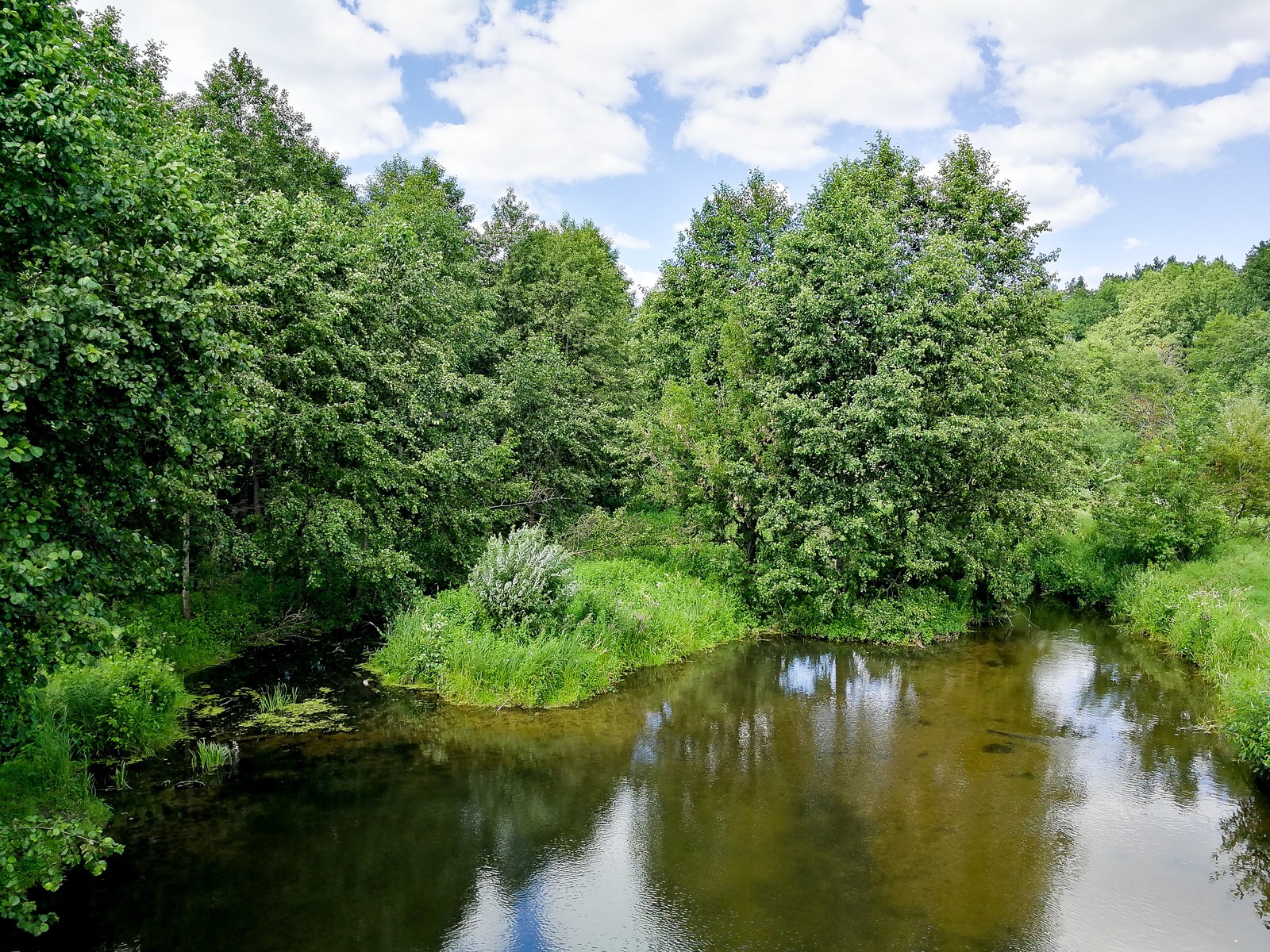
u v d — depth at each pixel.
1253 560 18.53
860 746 10.70
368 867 7.42
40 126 5.67
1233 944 6.50
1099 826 8.48
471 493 19.33
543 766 9.88
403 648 13.32
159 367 6.51
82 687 9.70
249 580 16.59
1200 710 12.27
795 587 16.09
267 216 13.55
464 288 24.34
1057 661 15.08
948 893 7.14
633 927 6.55
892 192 19.97
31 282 5.89
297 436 13.55
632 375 27.62
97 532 6.43
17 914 5.62
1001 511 17.42
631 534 19.72
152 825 8.16
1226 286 70.75
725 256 25.84
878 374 15.12
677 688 13.27
